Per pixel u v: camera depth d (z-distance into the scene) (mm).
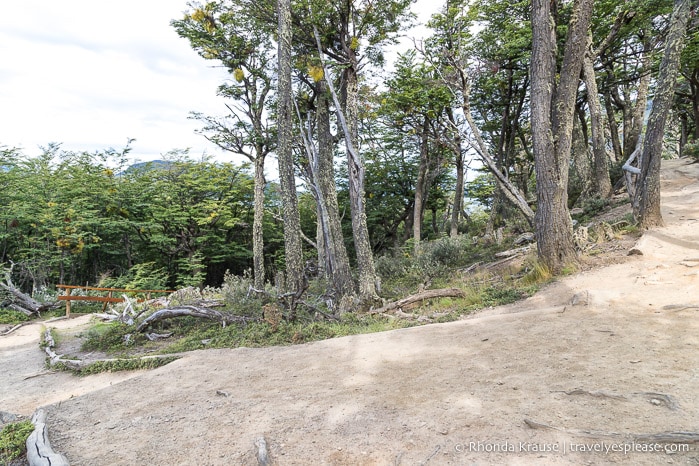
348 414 3988
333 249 12312
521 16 18438
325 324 8844
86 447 3977
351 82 12500
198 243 27203
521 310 7375
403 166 28875
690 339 4434
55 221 20375
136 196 25750
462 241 18031
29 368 8203
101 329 10875
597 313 5977
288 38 11375
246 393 5070
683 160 18547
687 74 21453
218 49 17500
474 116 25219
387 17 13367
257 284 15992
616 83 19484
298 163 20828
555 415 3262
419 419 3625
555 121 9641
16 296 16266
